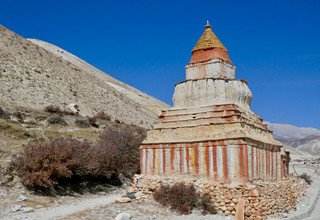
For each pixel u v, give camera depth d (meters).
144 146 27.02
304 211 29.02
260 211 22.70
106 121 60.22
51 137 38.62
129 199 24.14
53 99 68.12
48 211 22.20
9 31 92.12
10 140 34.50
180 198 23.39
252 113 28.08
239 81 27.69
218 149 24.23
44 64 84.94
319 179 60.97
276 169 28.22
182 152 25.50
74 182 29.16
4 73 67.19
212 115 25.50
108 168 32.16
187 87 27.38
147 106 132.62
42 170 26.48
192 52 29.42
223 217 22.34
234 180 23.44
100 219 20.33
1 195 23.80
